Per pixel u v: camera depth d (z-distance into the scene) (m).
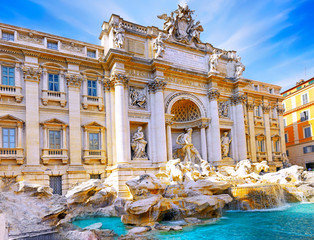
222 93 42.16
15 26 29.02
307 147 53.44
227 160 40.25
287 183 31.91
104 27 34.62
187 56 39.16
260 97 48.50
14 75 28.27
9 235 15.50
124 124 30.91
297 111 56.62
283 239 16.02
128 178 28.98
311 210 24.86
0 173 25.70
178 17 39.50
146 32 36.25
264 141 47.59
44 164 28.19
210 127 38.97
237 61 44.22
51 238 17.09
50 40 31.05
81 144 30.58
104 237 17.34
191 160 36.16
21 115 27.84
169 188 26.06
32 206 19.16
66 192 28.55
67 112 30.44
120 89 31.39
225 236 17.03
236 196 26.52
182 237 16.94
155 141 33.50
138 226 19.88
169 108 36.06
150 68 34.91
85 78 32.12
